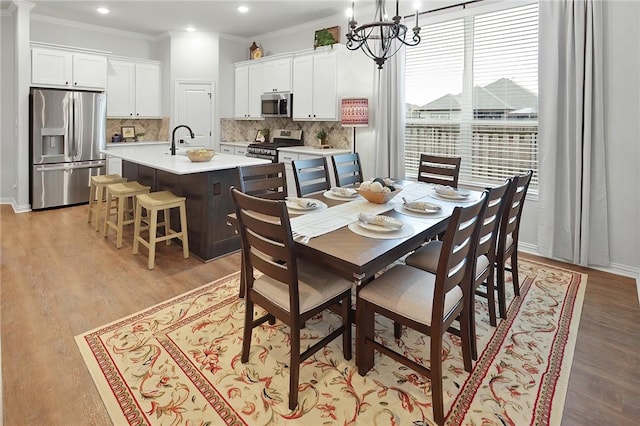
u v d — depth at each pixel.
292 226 2.04
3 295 2.76
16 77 5.12
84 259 3.50
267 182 2.71
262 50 6.60
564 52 3.30
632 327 2.41
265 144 5.96
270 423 1.65
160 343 2.22
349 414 1.70
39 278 3.06
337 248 1.73
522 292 2.90
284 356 2.12
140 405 1.74
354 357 2.11
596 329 2.39
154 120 6.92
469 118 4.16
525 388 1.87
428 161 3.59
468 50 4.07
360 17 5.01
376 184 2.52
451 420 1.67
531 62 3.67
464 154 4.24
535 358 2.10
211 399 1.79
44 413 1.67
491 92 3.96
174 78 6.40
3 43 5.37
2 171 5.64
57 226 4.54
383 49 2.61
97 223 4.37
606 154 3.23
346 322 2.04
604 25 3.11
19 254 3.59
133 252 3.66
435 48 4.32
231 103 6.84
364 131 5.07
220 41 6.52
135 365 2.01
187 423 1.64
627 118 3.11
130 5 5.02
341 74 5.12
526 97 3.74
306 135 5.98
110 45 6.21
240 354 2.13
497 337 2.30
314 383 1.90
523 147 3.82
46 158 5.26
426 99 4.47
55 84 5.35
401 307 1.74
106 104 5.81
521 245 3.89
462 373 1.98
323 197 2.78
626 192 3.19
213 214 3.51
